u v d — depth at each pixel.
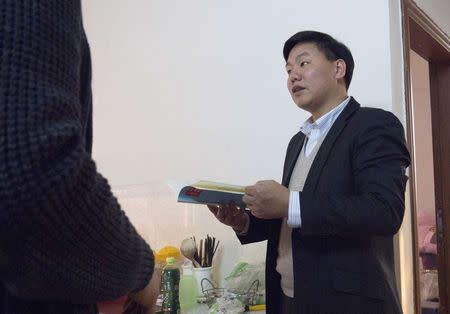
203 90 2.20
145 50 2.43
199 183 1.17
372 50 1.70
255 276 1.72
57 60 0.44
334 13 1.81
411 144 1.72
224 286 1.82
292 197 1.11
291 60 1.40
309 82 1.34
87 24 2.66
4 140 0.38
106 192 0.45
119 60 2.52
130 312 0.86
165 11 2.36
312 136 1.38
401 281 1.57
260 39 2.03
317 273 1.15
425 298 2.71
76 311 0.49
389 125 1.17
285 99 1.94
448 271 2.37
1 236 0.39
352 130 1.21
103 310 0.91
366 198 1.08
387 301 1.11
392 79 1.66
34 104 0.40
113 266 0.47
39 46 0.42
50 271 0.41
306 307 1.15
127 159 2.45
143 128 2.40
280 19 1.97
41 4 0.43
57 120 0.41
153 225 2.02
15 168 0.38
